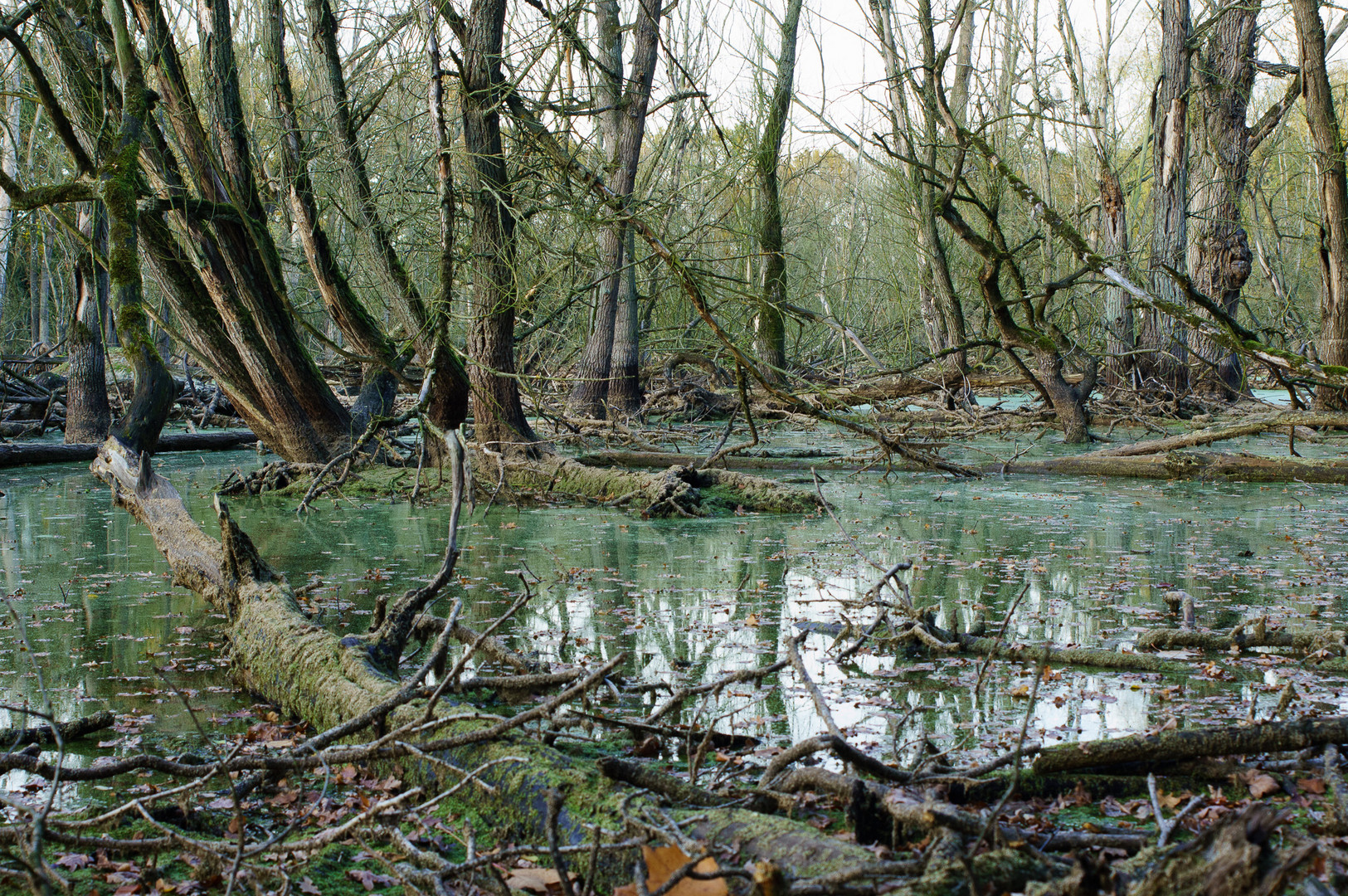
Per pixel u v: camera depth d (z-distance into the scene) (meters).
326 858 2.79
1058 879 2.12
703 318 8.69
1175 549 7.50
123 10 8.91
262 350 11.00
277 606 4.62
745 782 3.21
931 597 5.97
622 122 14.70
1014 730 3.73
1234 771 3.09
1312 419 11.91
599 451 14.05
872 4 15.98
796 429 18.91
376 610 4.45
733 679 3.51
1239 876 1.64
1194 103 19.52
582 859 2.56
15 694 4.33
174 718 4.01
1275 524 8.66
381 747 2.98
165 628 5.42
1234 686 4.24
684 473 10.26
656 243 8.96
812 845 2.36
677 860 2.26
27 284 30.73
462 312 11.60
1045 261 18.58
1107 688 4.25
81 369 15.20
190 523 6.77
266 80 10.66
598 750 3.55
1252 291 29.20
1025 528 8.57
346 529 8.77
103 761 3.50
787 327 21.94
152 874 2.66
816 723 3.85
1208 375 18.44
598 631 5.25
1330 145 13.82
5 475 13.12
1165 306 10.97
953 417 16.88
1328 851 2.50
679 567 6.99
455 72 10.06
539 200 10.73
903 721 3.46
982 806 2.89
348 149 10.15
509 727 3.00
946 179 13.05
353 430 11.63
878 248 23.28
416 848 2.56
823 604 5.83
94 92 9.71
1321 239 14.38
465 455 4.50
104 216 12.90
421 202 11.14
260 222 10.41
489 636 4.43
